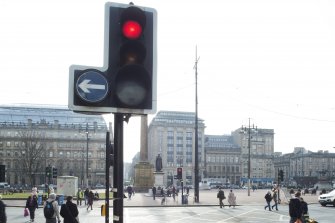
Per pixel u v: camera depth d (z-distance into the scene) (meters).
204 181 124.44
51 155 129.75
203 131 167.12
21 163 104.44
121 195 4.68
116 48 4.59
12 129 127.12
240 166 168.50
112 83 4.52
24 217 26.59
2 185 82.81
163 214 29.59
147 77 4.48
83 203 41.94
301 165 171.25
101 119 138.25
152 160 166.25
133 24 4.54
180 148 163.75
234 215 29.14
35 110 135.62
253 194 68.94
